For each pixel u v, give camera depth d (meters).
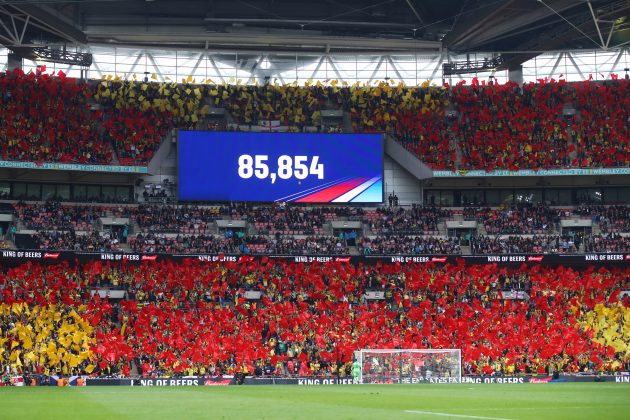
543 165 89.62
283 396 44.34
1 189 86.25
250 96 94.56
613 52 96.00
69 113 88.12
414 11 84.69
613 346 75.19
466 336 75.12
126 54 93.75
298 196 89.06
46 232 80.44
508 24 83.38
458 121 94.06
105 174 88.75
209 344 71.38
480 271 83.31
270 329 74.88
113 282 78.19
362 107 95.00
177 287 78.88
